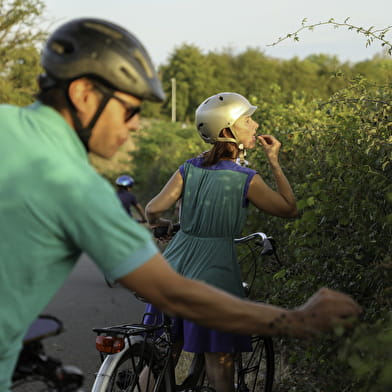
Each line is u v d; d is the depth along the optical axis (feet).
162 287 5.84
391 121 12.27
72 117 6.15
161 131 123.75
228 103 11.64
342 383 11.46
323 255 12.76
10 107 6.07
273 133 20.65
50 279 5.79
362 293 12.07
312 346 12.00
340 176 12.05
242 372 12.82
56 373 6.20
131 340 10.61
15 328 5.66
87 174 5.73
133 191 104.99
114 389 10.39
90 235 5.62
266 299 16.99
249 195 11.30
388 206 11.68
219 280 11.21
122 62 6.12
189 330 11.21
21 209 5.53
